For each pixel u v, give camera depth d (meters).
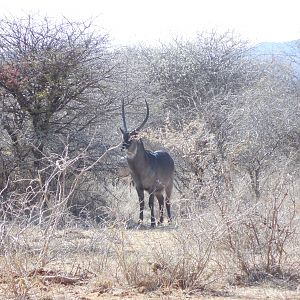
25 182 40.47
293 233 21.50
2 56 42.47
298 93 60.66
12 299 17.58
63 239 21.73
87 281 19.98
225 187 22.08
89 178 42.09
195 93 54.66
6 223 21.36
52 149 41.47
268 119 45.88
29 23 42.47
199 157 29.95
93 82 42.97
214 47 63.72
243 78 62.91
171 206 40.41
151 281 19.73
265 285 20.33
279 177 23.95
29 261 19.73
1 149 41.50
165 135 42.03
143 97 46.56
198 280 19.91
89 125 43.72
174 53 63.06
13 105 42.69
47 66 42.16
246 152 38.78
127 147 38.38
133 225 35.75
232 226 21.12
